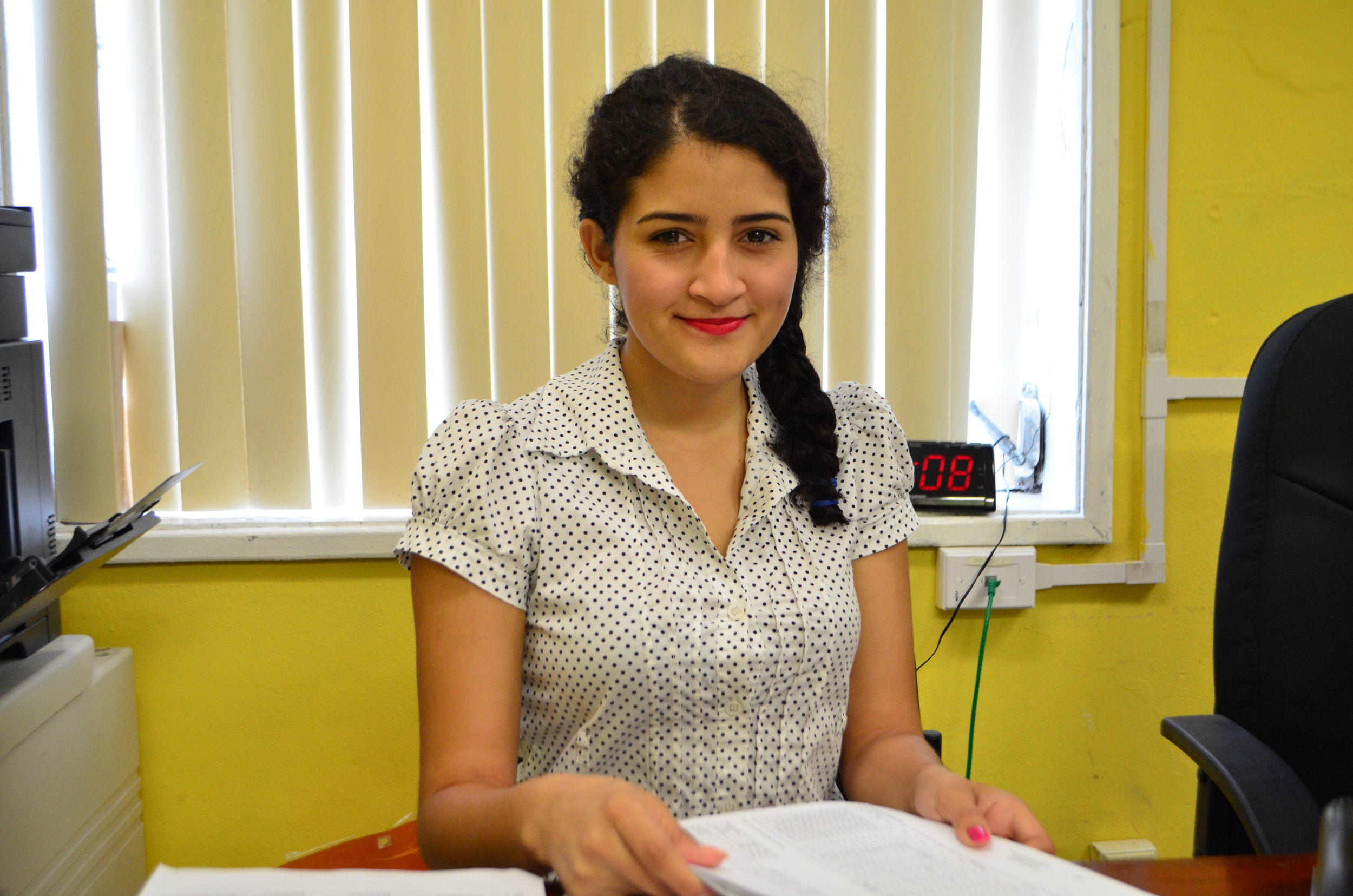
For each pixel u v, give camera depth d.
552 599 0.85
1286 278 1.57
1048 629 1.58
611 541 0.86
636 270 0.83
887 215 1.54
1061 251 1.58
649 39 1.50
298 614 1.46
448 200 1.47
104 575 1.42
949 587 1.52
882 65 1.54
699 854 0.58
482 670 0.82
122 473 1.46
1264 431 1.03
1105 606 1.58
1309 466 1.00
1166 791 1.62
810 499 0.94
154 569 1.43
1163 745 1.61
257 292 1.44
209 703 1.45
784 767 0.87
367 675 1.48
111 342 1.42
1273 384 1.03
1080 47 1.52
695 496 0.94
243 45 1.41
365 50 1.42
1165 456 1.57
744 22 1.50
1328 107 1.56
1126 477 1.57
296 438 1.46
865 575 0.99
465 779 0.78
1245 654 1.01
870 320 1.58
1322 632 0.98
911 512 1.02
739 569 0.89
